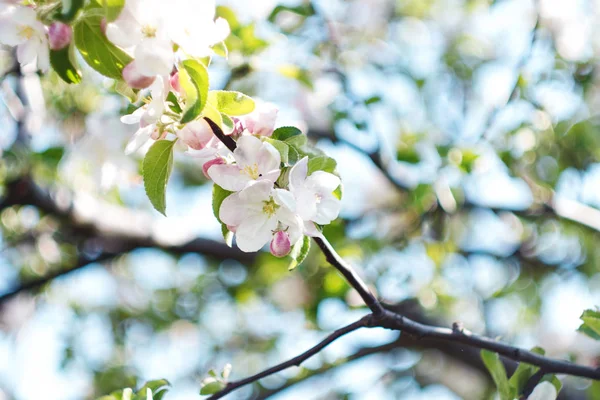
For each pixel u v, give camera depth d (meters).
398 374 5.19
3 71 3.98
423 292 4.35
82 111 4.11
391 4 5.52
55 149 4.07
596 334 2.22
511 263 5.22
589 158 4.65
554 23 4.76
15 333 5.73
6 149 4.19
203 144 1.66
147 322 5.77
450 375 5.39
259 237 1.67
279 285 5.28
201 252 5.06
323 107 4.46
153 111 1.58
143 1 1.53
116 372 5.33
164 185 1.69
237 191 1.68
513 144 4.38
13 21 1.60
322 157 1.73
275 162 1.66
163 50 1.52
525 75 4.24
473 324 4.94
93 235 4.84
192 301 5.71
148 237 4.97
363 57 4.88
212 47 1.69
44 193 4.59
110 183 3.79
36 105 4.07
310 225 1.70
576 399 4.05
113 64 1.57
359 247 4.40
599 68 4.81
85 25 1.54
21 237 4.97
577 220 4.78
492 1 5.12
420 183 3.89
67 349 5.52
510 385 2.23
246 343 5.73
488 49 5.26
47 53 1.61
